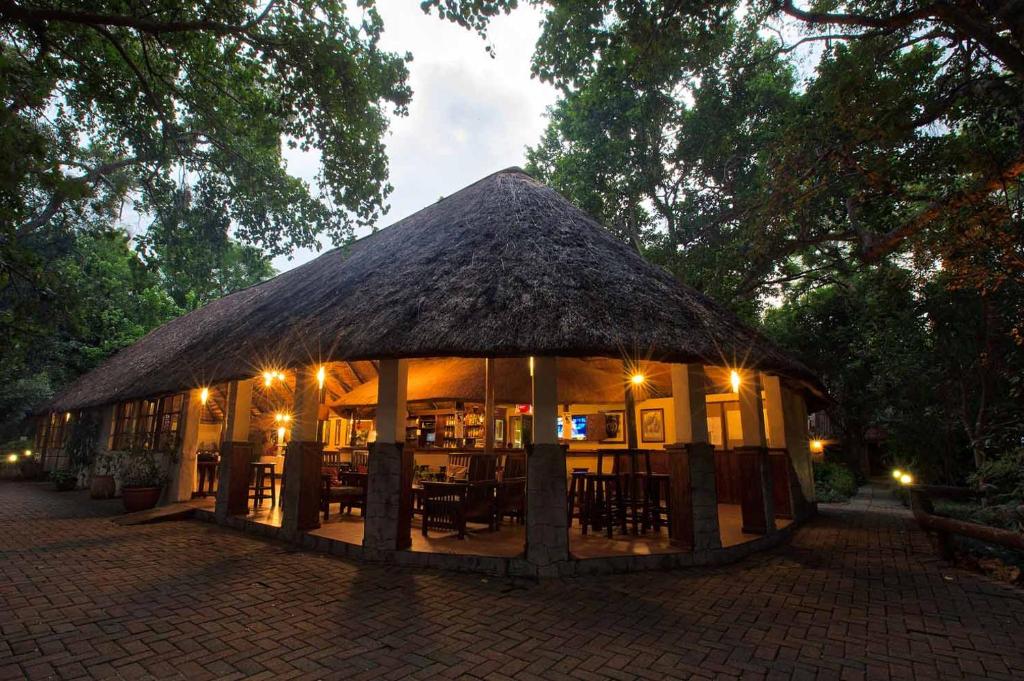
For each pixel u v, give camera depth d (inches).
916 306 450.6
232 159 423.8
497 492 289.6
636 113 569.6
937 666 124.3
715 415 447.8
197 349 425.7
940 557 242.7
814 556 247.4
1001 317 378.3
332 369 471.8
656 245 637.9
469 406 422.3
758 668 123.3
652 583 195.5
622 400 416.8
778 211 394.0
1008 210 283.6
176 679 115.2
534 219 311.0
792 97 510.6
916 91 304.5
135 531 301.1
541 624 152.0
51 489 561.9
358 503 336.8
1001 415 400.8
